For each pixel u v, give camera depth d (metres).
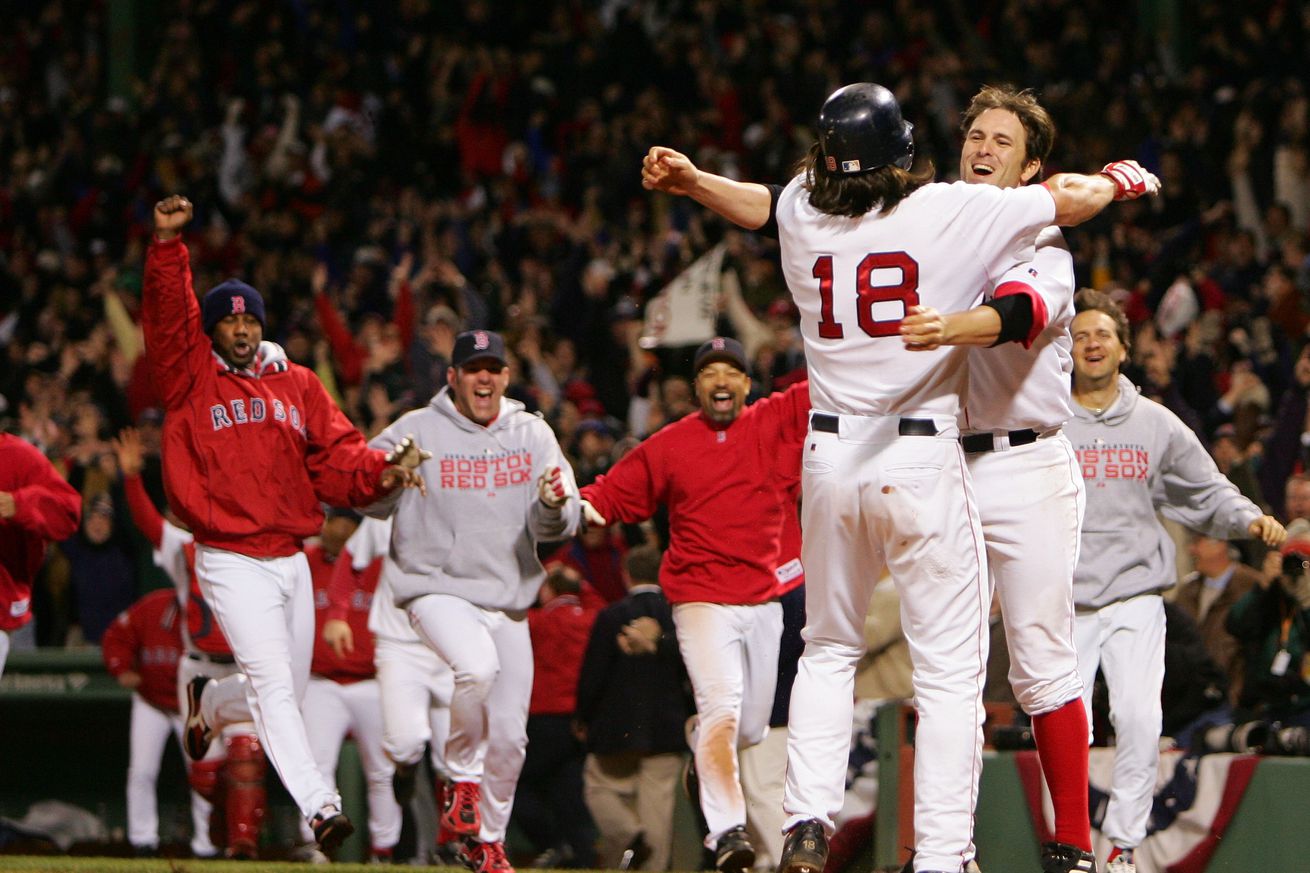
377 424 38.81
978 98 18.36
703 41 64.75
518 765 23.72
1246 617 25.06
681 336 42.22
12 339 57.16
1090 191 16.25
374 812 31.08
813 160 16.33
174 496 21.84
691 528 23.62
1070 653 17.44
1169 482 23.11
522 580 23.67
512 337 45.16
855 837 25.89
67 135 66.94
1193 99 55.97
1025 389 17.14
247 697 21.80
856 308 15.94
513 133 63.31
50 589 38.69
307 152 63.78
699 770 22.95
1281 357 40.38
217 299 22.11
